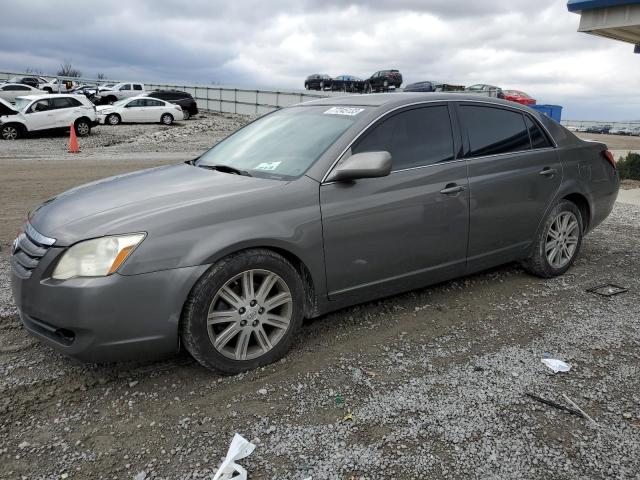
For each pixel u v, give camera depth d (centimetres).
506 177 441
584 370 334
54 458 253
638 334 386
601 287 482
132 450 259
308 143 381
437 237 402
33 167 1366
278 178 358
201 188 342
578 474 242
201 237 304
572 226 507
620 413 289
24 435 269
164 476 242
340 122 389
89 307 283
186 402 299
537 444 263
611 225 756
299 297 344
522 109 480
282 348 341
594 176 525
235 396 305
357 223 359
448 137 416
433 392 308
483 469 246
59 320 289
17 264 314
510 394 306
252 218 321
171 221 302
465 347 364
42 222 321
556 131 500
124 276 286
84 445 262
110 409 292
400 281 395
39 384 313
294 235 332
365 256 368
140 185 360
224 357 319
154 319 295
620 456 254
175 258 296
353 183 361
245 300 322
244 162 396
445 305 436
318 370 333
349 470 245
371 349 361
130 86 3869
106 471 245
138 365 337
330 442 264
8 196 919
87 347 289
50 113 2369
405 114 398
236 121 3338
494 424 278
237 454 253
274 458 253
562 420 282
